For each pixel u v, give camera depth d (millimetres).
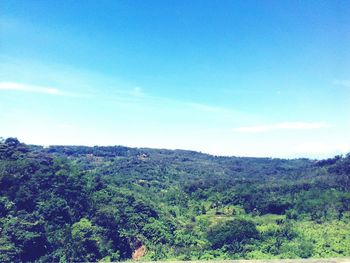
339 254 99938
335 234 107812
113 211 108875
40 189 104188
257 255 101438
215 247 107125
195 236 113438
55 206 100312
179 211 136625
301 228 113312
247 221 116938
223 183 168750
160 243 107188
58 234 95062
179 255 102375
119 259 99438
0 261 82688
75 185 112250
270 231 111750
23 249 87375
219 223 118500
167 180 189375
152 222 114062
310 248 102250
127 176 181625
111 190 123312
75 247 93688
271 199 133500
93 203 109938
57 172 113938
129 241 104750
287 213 123750
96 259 95750
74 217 102750
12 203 94375
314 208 123062
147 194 145000
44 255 90438
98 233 100750
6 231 87688
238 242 107812
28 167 109125
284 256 100375
